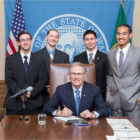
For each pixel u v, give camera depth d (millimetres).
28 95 3141
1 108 4332
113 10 4215
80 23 4238
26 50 3303
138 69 3061
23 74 3229
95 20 4230
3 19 4293
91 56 3695
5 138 1699
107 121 2207
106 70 3363
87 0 4207
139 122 2996
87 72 2922
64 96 2555
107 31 4238
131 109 2977
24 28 4078
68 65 2977
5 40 4180
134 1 4230
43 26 4207
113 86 3115
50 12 4199
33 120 2244
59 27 4234
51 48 3787
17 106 3213
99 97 2582
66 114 2346
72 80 2492
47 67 3693
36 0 4172
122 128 1961
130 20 4230
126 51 3107
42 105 3410
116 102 3072
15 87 3172
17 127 1991
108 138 1696
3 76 4363
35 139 1682
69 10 4211
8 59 3287
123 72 3033
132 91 2990
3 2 4281
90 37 3635
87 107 2527
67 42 4250
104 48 4258
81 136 1753
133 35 4344
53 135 1774
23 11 4164
